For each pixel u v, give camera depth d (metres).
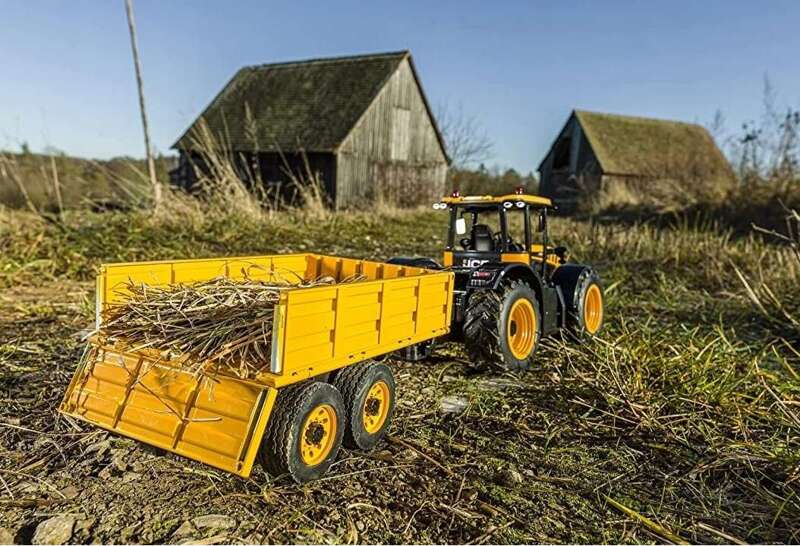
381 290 3.67
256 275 4.88
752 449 3.77
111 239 10.30
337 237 13.90
